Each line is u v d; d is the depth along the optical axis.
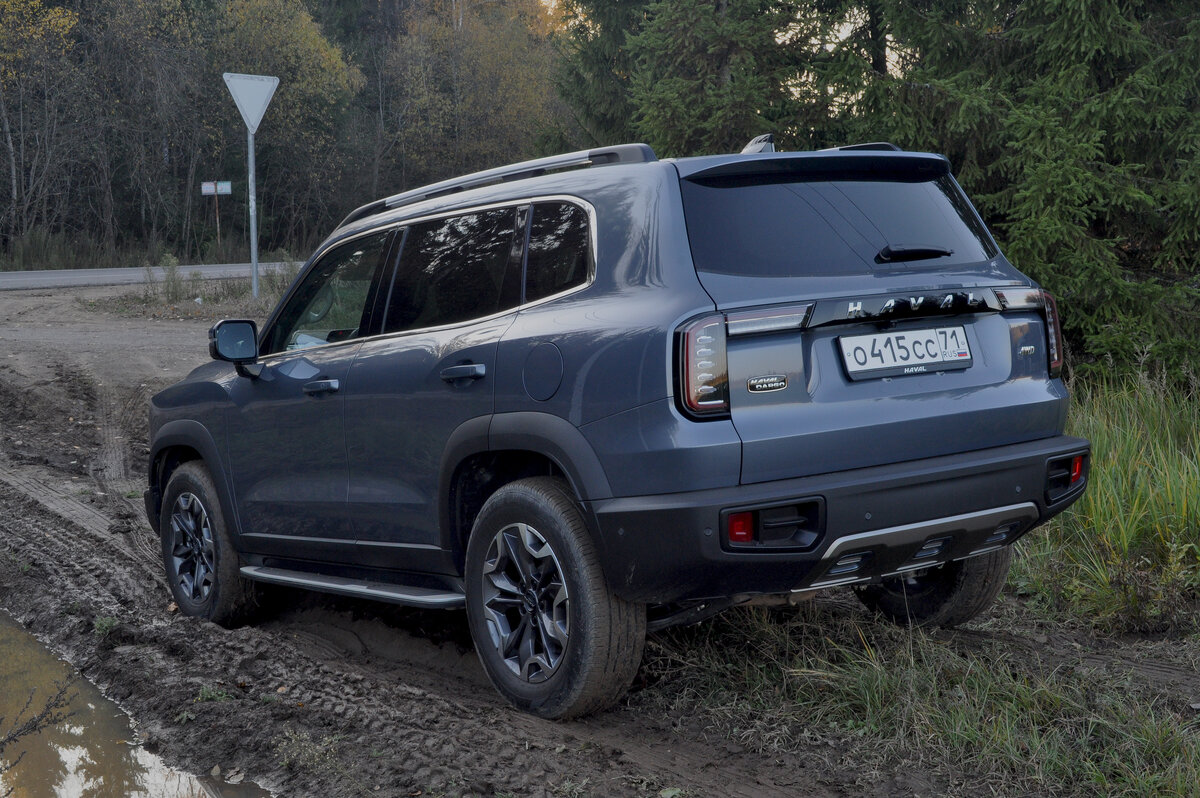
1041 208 7.71
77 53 39.50
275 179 49.50
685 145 11.73
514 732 3.22
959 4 9.25
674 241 3.01
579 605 3.12
